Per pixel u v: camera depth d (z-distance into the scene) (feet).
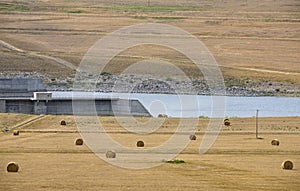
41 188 191.62
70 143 276.82
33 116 367.45
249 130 329.72
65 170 216.74
